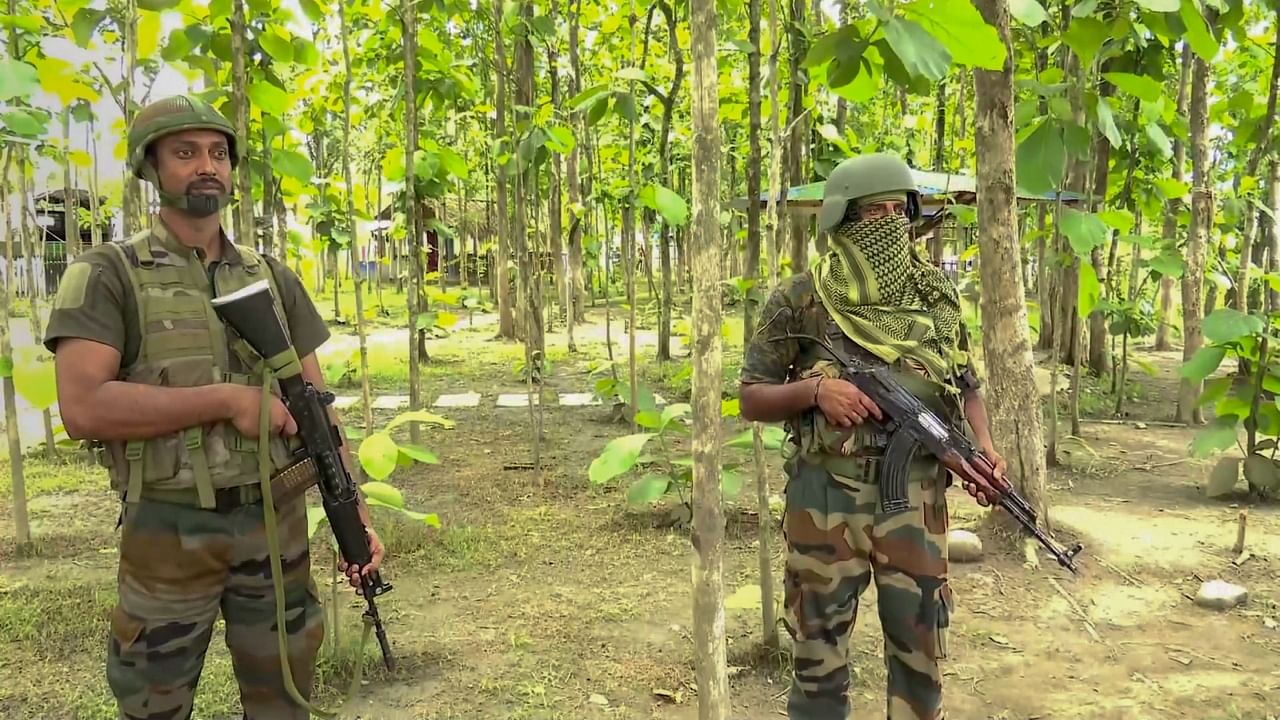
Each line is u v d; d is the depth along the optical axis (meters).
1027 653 3.66
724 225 9.23
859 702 3.29
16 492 4.82
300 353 2.39
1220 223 8.38
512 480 6.34
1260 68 7.47
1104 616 3.99
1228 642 3.73
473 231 19.81
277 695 2.29
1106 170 7.43
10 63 3.31
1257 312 5.57
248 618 2.22
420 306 11.38
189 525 2.10
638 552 4.88
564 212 13.46
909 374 2.52
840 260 2.56
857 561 2.52
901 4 2.04
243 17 3.80
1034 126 4.78
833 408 2.43
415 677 3.45
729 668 3.50
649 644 3.74
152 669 2.11
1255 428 5.60
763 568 3.55
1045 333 11.96
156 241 2.12
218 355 2.13
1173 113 5.50
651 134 9.65
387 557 4.78
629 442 4.04
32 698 3.24
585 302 20.91
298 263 7.35
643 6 5.67
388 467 3.07
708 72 1.80
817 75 2.89
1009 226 4.69
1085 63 4.35
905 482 2.44
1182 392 8.16
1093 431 7.82
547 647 3.71
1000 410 4.80
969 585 4.34
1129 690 3.35
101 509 5.59
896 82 2.33
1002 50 2.03
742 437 3.84
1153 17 4.02
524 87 8.43
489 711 3.19
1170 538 4.90
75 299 1.97
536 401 9.30
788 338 2.59
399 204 9.57
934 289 2.59
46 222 9.56
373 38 6.82
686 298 18.62
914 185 2.55
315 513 3.23
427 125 9.60
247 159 3.73
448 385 10.36
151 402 1.99
